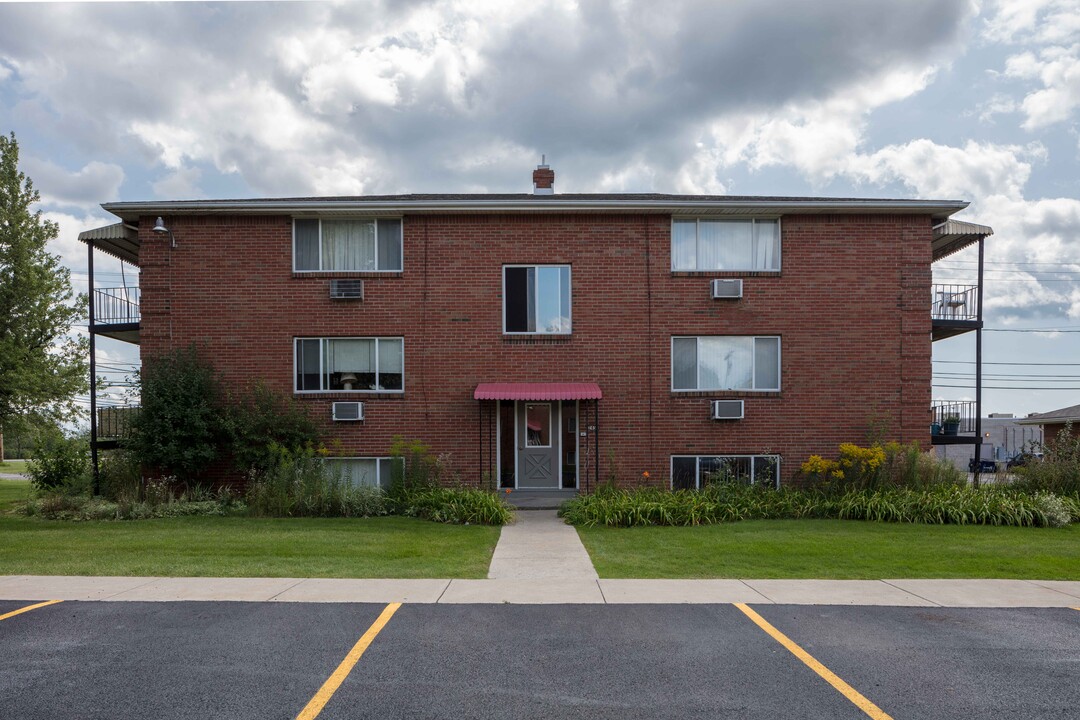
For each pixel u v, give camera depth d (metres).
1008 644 5.82
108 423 16.47
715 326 15.06
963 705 4.57
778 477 14.97
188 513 13.26
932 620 6.52
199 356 14.84
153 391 13.92
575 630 6.12
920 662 5.37
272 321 14.95
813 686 4.88
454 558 9.25
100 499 13.97
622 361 15.01
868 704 4.58
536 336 14.98
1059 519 12.08
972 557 9.46
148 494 13.90
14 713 4.36
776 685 4.89
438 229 15.09
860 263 15.13
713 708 4.50
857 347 15.06
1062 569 8.80
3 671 5.09
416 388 14.93
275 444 13.80
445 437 14.91
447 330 15.00
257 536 10.79
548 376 14.97
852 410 15.00
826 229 15.16
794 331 15.08
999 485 14.47
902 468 14.25
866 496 13.51
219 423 14.09
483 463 14.88
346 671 5.11
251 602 6.99
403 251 15.05
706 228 15.27
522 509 13.94
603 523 12.20
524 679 4.97
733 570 8.63
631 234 15.10
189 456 13.77
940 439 15.69
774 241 15.25
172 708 4.45
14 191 22.38
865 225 15.16
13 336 22.00
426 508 12.97
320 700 4.59
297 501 13.16
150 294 14.93
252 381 14.88
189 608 6.76
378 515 13.20
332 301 15.02
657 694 4.72
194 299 14.92
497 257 15.06
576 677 5.02
